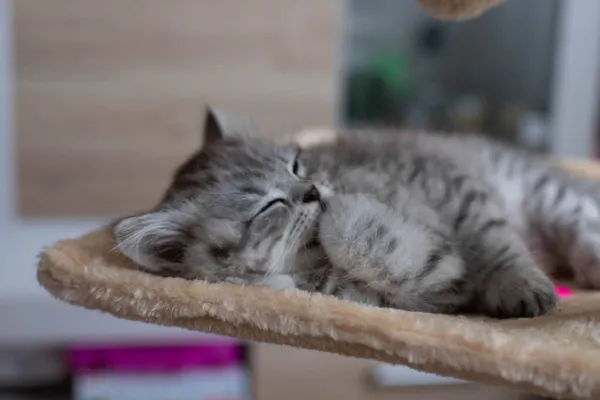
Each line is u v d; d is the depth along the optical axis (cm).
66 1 98
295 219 63
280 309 56
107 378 98
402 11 117
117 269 60
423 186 67
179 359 99
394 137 80
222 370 100
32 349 103
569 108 111
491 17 118
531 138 115
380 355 54
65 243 63
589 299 61
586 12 109
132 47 100
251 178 64
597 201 74
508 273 61
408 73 120
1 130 100
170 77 101
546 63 114
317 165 68
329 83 103
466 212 65
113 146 102
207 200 64
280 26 101
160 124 102
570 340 54
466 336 53
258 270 63
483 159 77
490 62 120
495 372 52
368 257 61
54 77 100
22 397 104
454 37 120
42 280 59
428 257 61
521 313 59
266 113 103
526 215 73
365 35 117
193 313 57
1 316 95
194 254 63
